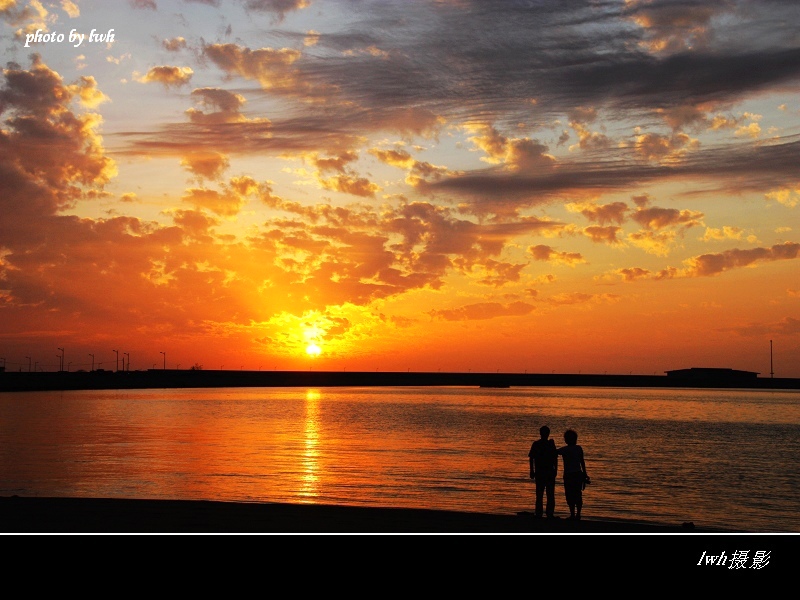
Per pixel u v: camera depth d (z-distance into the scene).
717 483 44.31
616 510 33.00
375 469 46.06
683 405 198.88
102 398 191.00
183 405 153.12
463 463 50.53
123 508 19.36
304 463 48.81
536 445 21.00
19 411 121.62
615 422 112.06
